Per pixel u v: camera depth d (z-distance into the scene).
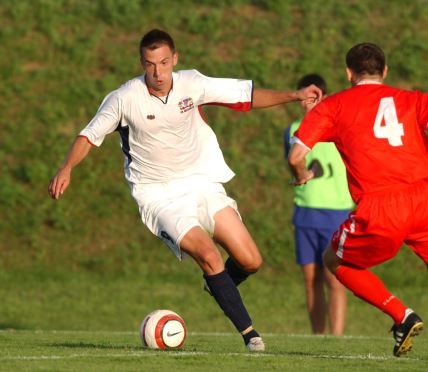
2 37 73.75
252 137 66.69
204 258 23.84
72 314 52.06
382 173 21.89
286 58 71.25
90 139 24.36
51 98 69.25
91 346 26.16
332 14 75.62
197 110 25.55
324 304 40.03
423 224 22.08
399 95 22.36
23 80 70.56
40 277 57.25
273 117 67.94
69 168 23.80
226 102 25.12
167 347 24.81
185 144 25.16
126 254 59.69
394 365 21.33
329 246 23.28
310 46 72.12
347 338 33.19
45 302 53.72
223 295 24.03
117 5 76.69
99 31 74.44
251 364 20.88
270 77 69.75
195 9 76.69
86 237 61.03
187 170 25.47
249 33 73.88
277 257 59.25
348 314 52.38
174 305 53.81
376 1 76.88
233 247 24.86
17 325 49.62
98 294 55.12
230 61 70.94
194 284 56.97
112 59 72.00
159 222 24.70
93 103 68.94
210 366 20.36
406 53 71.50
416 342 30.64
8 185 63.56
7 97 69.44
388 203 21.80
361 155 22.03
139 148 25.08
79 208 62.81
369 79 22.84
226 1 77.12
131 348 24.97
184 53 71.69
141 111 24.53
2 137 66.62
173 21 75.25
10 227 61.34
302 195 39.62
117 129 25.06
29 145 66.12
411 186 21.91
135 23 75.38
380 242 22.11
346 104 22.44
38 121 67.75
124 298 54.62
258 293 55.41
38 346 26.08
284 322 51.00
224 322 51.25
